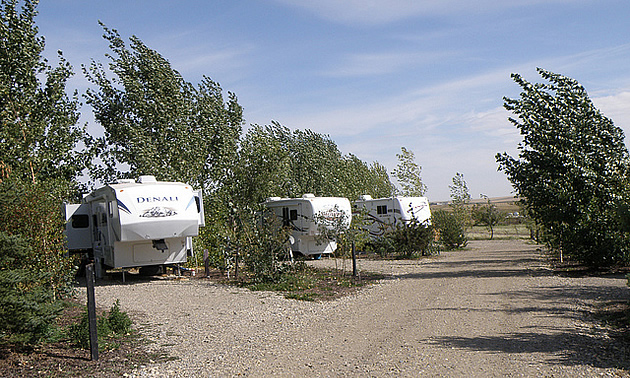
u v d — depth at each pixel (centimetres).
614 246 1412
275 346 758
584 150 1486
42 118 1767
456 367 614
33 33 1797
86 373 627
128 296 1312
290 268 1577
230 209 1714
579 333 767
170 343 782
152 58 2180
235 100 2430
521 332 781
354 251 1622
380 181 3997
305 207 2131
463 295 1155
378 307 1070
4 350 694
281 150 1803
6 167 1080
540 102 1530
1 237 699
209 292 1370
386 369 619
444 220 2988
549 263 1773
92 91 2202
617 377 564
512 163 1558
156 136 2139
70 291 1109
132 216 1510
